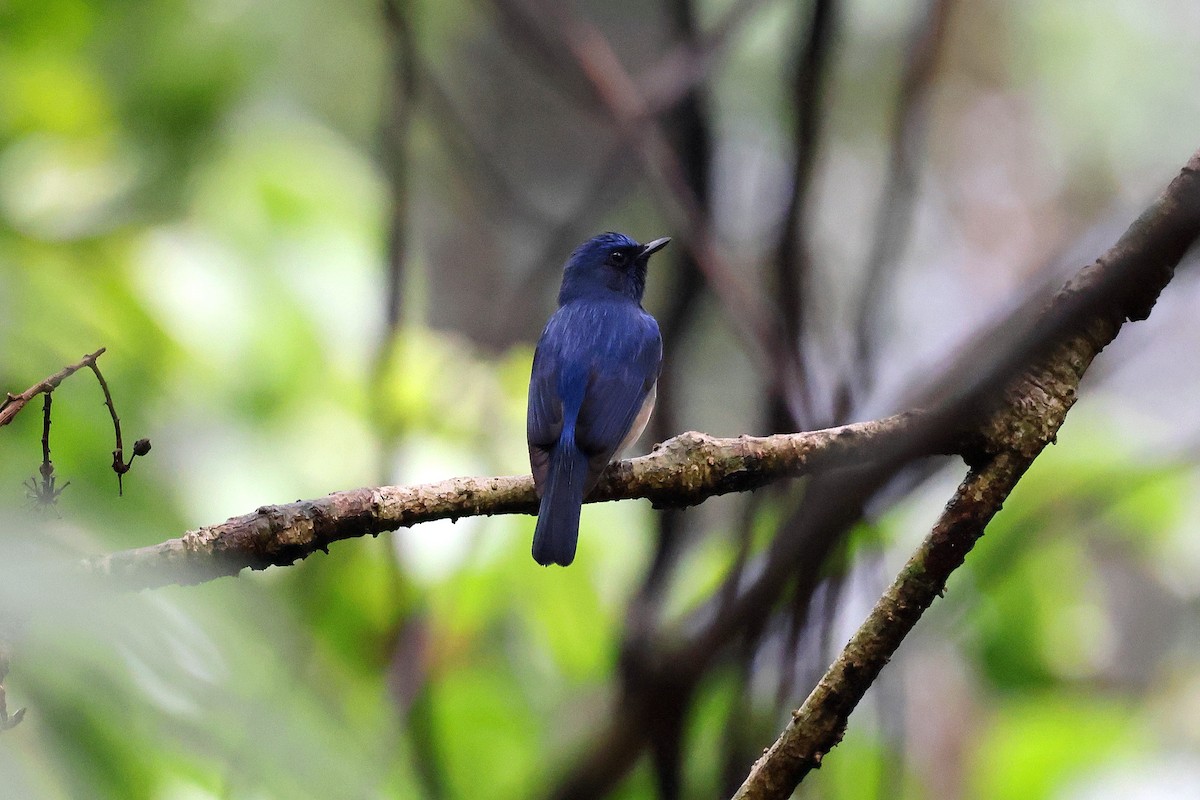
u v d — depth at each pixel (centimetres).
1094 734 857
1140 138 1609
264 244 822
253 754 287
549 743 807
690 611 664
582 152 1588
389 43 850
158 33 905
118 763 276
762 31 1002
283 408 787
